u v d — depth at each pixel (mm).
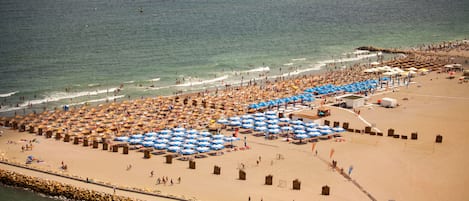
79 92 165875
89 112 142750
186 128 130625
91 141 119688
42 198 94750
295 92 164125
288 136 125312
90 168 104625
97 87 171750
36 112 146125
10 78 178500
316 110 147125
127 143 119438
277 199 92500
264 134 126562
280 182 99312
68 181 98250
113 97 162125
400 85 174375
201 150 113000
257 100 155625
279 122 133750
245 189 96438
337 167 106938
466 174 104938
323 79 180750
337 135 126875
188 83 179250
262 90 167125
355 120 138750
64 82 175750
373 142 121812
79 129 127625
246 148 117125
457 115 144250
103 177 100375
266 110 145875
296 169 105750
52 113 142250
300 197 93438
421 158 112812
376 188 97688
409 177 103000
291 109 147500
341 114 143750
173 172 103562
